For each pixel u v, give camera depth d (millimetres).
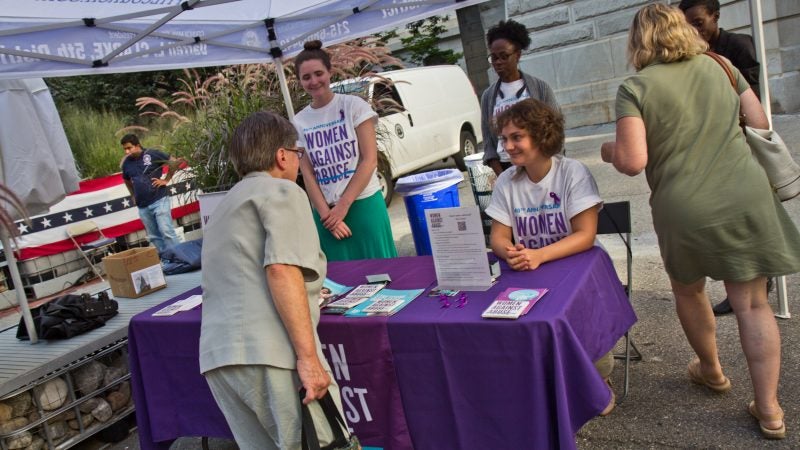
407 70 10078
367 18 4707
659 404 3281
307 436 2279
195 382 3143
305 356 2275
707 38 3770
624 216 3281
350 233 4035
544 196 3018
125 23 4172
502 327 2375
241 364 2275
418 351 2586
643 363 3701
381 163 7984
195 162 6426
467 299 2701
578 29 11422
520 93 4461
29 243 7781
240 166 2471
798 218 5410
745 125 2877
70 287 8148
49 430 3762
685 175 2740
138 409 3312
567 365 2346
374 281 3221
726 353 3625
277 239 2271
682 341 3859
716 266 2758
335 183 4125
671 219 2775
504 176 3150
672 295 4504
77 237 8203
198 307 3262
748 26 9898
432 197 4949
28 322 4094
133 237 8789
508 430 2447
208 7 4520
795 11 9445
